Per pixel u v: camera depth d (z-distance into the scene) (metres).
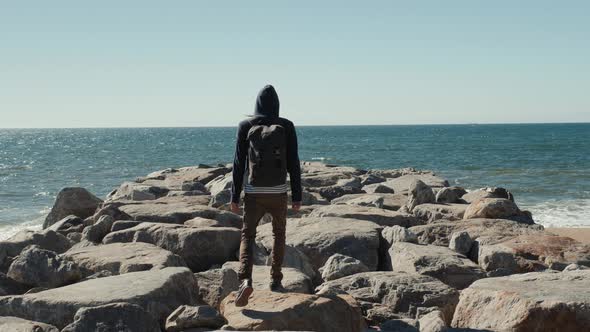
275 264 5.75
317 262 9.24
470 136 159.38
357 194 16.72
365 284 7.01
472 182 40.19
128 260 7.95
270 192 5.38
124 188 18.50
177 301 5.92
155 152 89.81
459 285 7.80
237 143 5.49
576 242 9.32
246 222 5.46
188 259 9.02
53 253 7.27
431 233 10.38
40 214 26.16
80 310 4.82
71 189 14.66
